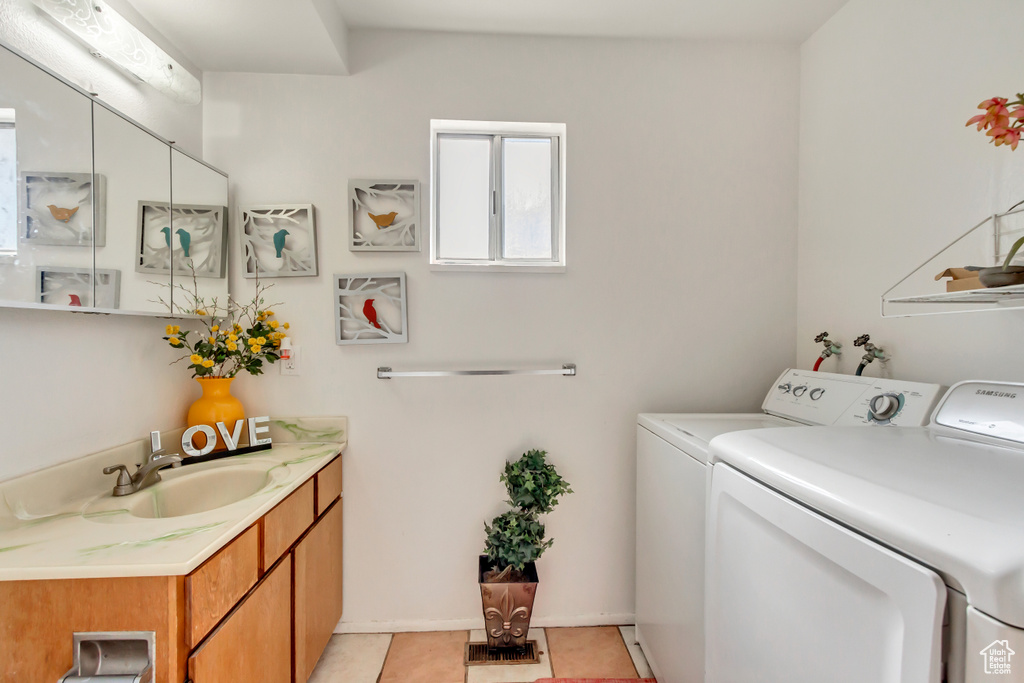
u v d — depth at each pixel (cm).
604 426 182
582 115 179
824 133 171
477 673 154
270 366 173
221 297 163
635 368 182
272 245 171
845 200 160
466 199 190
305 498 140
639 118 180
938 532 53
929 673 52
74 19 104
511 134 186
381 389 176
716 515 100
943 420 101
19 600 82
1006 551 48
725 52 182
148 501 120
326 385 175
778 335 186
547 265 179
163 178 135
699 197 183
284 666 125
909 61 135
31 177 96
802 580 73
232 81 170
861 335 152
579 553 182
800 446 88
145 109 140
